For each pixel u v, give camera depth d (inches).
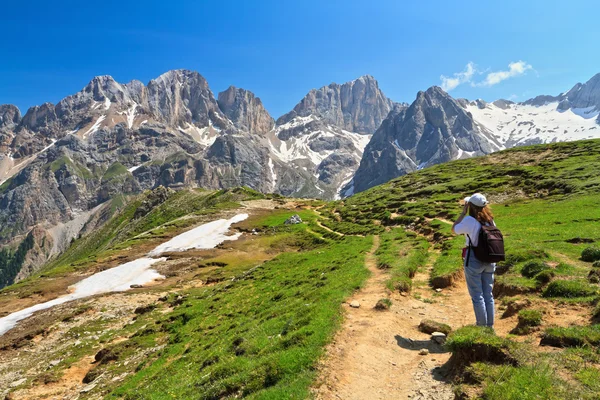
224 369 635.5
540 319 523.5
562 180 2662.4
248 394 495.5
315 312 716.7
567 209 1882.4
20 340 1835.6
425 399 388.5
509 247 1030.4
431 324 600.4
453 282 900.0
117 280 2977.4
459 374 405.1
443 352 504.7
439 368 450.9
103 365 1368.1
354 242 2247.8
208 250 3644.2
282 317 855.1
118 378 1186.6
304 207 5649.6
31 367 1489.9
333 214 4414.4
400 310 719.7
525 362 378.9
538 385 338.0
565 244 1059.9
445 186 3634.4
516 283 727.7
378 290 845.8
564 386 334.3
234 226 4522.6
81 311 2151.8
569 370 363.6
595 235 1124.5
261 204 6048.2
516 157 4456.2
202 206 6811.0
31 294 2844.5
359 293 848.3
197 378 745.0
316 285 1167.6
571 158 3491.6
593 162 2974.9
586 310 531.8
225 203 6131.9
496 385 350.3
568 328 454.9
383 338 571.2
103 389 1117.7
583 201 1968.5
